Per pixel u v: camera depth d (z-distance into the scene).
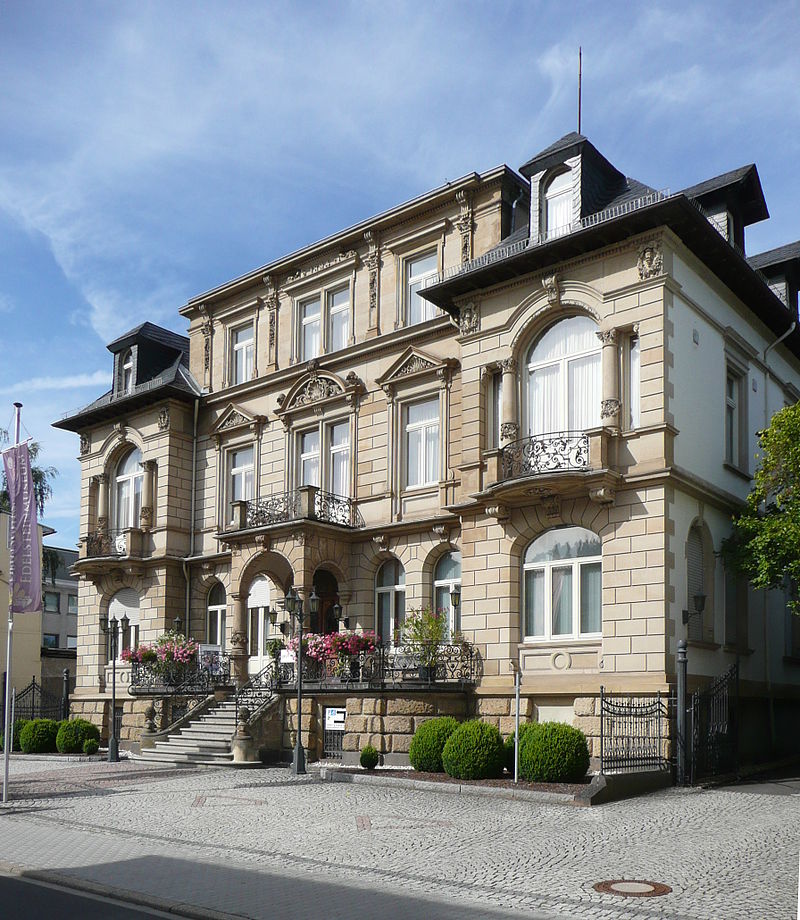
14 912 10.02
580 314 23.56
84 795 18.81
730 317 25.38
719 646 22.92
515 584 23.44
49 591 59.50
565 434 23.28
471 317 25.33
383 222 29.17
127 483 35.66
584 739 18.58
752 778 20.69
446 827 14.52
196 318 34.97
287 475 30.80
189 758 24.98
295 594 23.69
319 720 24.77
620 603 21.39
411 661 24.50
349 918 9.55
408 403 28.17
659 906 9.93
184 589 33.31
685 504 22.08
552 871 11.56
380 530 27.66
